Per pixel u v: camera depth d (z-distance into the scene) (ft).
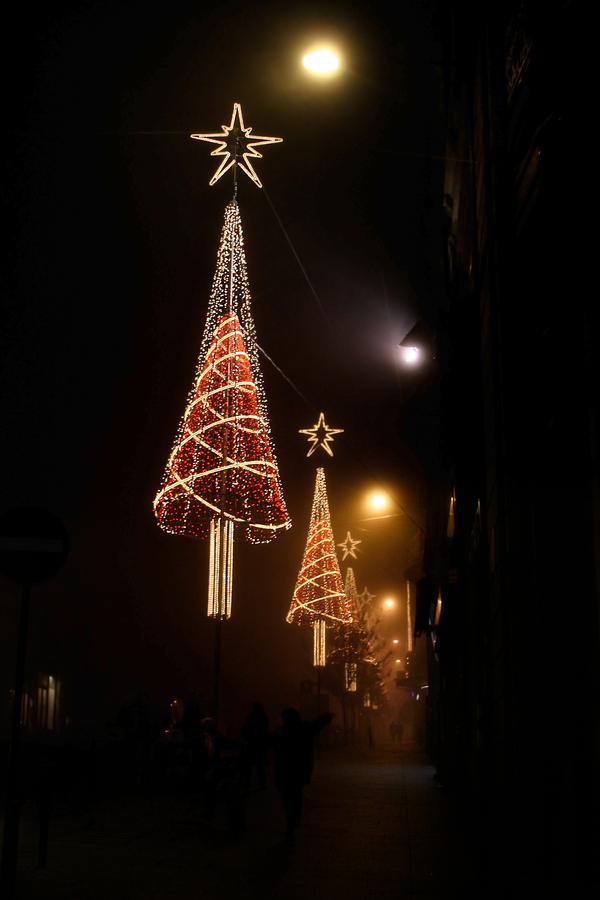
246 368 63.52
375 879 28.81
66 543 26.50
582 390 22.50
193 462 66.90
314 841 36.83
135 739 54.95
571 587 23.63
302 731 39.83
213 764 41.19
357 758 109.40
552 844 23.49
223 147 48.42
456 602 59.36
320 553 128.77
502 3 29.37
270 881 28.07
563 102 22.36
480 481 35.63
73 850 32.50
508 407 27.20
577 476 23.29
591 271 21.49
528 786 24.16
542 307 25.58
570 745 23.00
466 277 51.47
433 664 92.94
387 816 46.34
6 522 26.25
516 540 26.16
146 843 34.71
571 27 22.27
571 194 22.33
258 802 52.90
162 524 77.97
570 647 23.35
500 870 26.17
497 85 29.66
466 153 44.19
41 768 29.91
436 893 26.81
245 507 73.46
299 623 127.03
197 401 63.21
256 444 66.74
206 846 34.60
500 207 28.43
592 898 20.24
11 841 23.89
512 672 25.34
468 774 43.42
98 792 52.03
